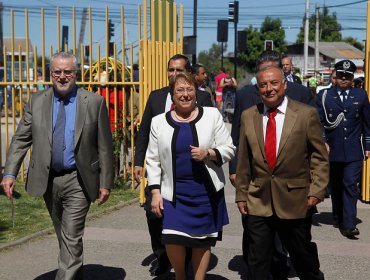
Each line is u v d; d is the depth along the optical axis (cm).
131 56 1024
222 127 507
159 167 510
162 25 997
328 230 798
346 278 599
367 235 770
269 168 480
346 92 780
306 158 483
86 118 525
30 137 541
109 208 901
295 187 477
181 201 497
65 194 527
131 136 1038
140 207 925
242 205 495
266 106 486
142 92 963
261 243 487
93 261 653
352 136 770
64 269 516
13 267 627
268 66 486
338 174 791
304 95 574
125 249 697
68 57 521
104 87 1061
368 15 951
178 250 504
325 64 6184
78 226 525
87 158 526
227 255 673
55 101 529
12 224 786
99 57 1040
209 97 568
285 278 577
